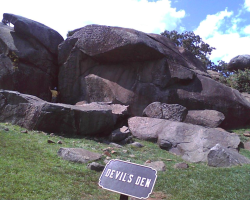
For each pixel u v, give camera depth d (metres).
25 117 11.47
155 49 14.62
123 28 15.11
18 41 16.70
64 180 6.78
